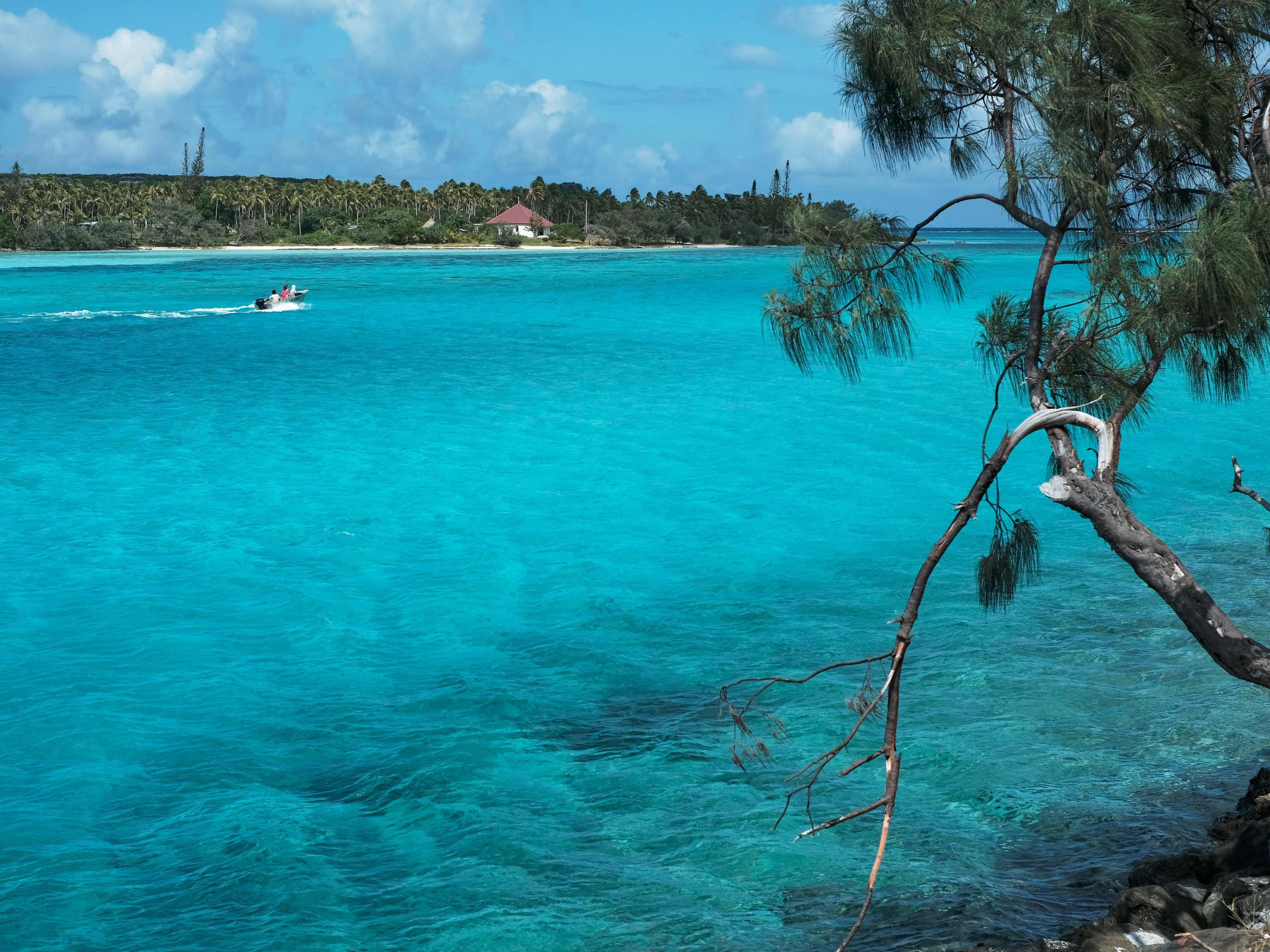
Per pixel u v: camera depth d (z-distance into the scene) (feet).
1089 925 19.12
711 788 28.04
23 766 29.81
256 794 28.07
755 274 309.22
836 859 24.22
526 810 26.94
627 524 56.90
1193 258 15.66
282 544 53.26
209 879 23.70
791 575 47.67
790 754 29.89
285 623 42.06
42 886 23.39
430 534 55.16
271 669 37.40
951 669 35.63
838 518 57.72
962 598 43.37
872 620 41.47
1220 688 33.17
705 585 46.44
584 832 25.73
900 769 28.60
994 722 31.30
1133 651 36.68
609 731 31.94
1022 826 25.41
